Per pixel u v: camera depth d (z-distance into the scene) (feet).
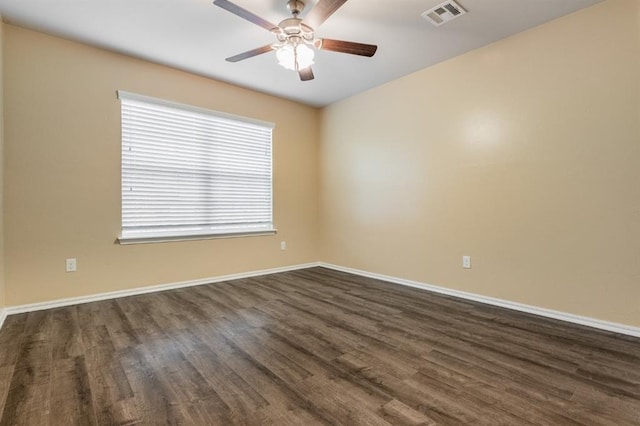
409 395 5.15
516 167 9.32
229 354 6.61
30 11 8.21
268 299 10.52
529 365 6.11
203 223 12.60
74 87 9.78
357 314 9.05
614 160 7.67
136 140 11.00
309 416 4.64
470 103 10.35
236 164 13.53
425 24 8.74
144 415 4.66
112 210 10.50
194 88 12.10
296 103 15.46
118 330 7.86
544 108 8.75
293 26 7.23
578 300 8.25
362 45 7.64
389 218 13.03
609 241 7.78
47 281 9.43
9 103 8.80
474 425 4.43
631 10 7.39
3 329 7.84
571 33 8.24
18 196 8.96
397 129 12.64
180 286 11.98
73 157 9.80
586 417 4.59
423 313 9.12
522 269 9.27
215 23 8.68
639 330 7.36
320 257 16.26
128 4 7.89
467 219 10.52
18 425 4.43
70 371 5.90
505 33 9.23
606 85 7.75
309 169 16.07
